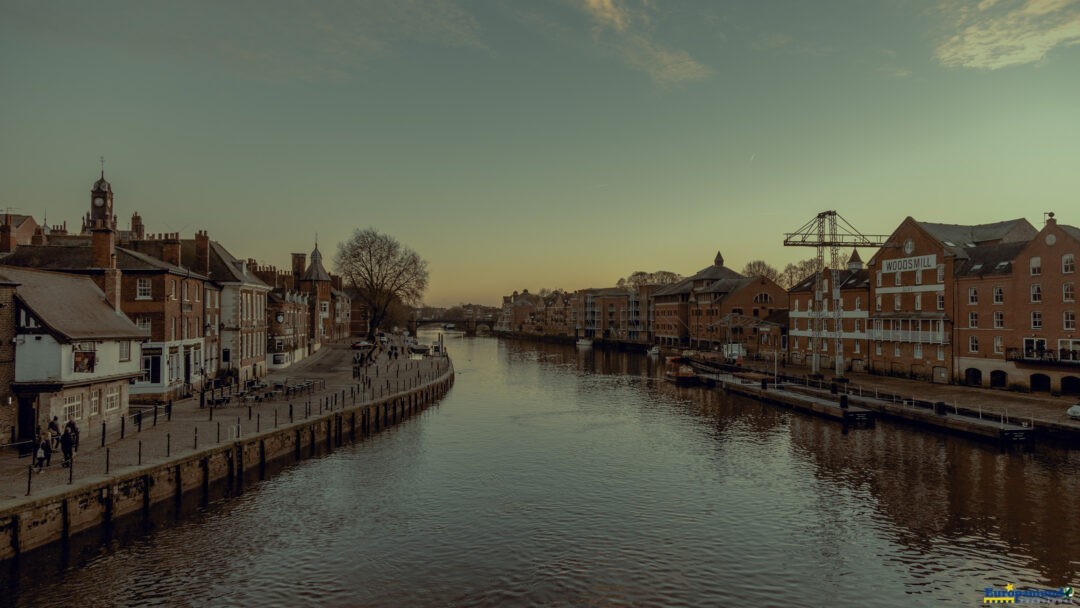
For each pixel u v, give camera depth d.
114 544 23.11
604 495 30.17
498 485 31.64
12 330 28.64
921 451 38.81
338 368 73.12
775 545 24.20
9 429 28.52
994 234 67.00
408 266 103.44
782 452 38.84
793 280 173.00
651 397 64.25
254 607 18.81
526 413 53.72
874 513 27.61
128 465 25.92
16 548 20.41
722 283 116.69
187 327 47.00
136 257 43.38
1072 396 50.38
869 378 68.94
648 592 20.33
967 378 60.06
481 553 23.19
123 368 34.19
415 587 20.41
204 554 22.48
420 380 62.59
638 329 159.12
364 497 29.34
